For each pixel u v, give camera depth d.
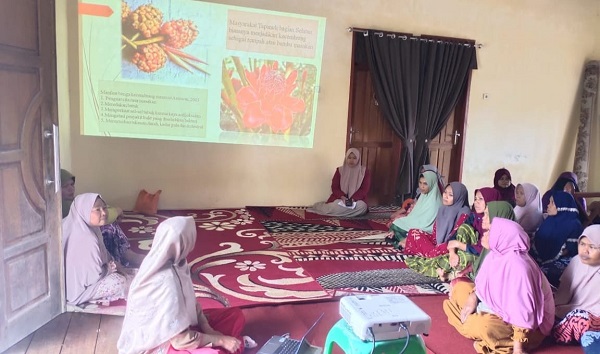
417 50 5.00
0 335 1.95
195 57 4.32
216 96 4.45
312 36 4.65
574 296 2.30
